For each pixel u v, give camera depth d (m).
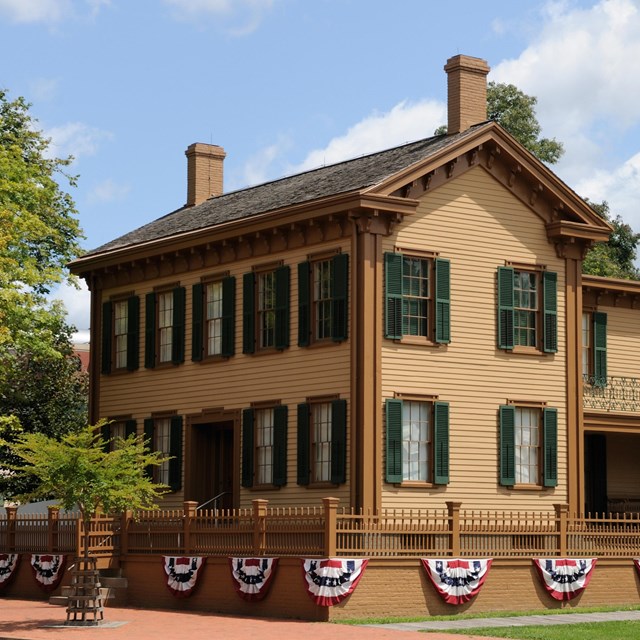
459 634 25.62
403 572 29.59
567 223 36.81
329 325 34.00
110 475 29.05
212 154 47.28
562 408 36.69
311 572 28.47
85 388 52.41
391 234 33.56
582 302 41.72
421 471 33.59
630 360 43.12
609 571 33.66
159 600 32.62
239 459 36.59
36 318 43.38
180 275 39.81
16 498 29.39
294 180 41.16
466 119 37.56
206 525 31.80
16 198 44.19
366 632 25.69
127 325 41.81
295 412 34.75
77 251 49.12
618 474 43.03
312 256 34.53
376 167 36.06
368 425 32.47
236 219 36.66
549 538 32.81
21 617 29.92
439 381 34.06
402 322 33.50
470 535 31.14
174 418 39.19
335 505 28.72
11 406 50.16
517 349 35.81
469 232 35.22
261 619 28.86
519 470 35.69
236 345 37.25
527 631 26.27
